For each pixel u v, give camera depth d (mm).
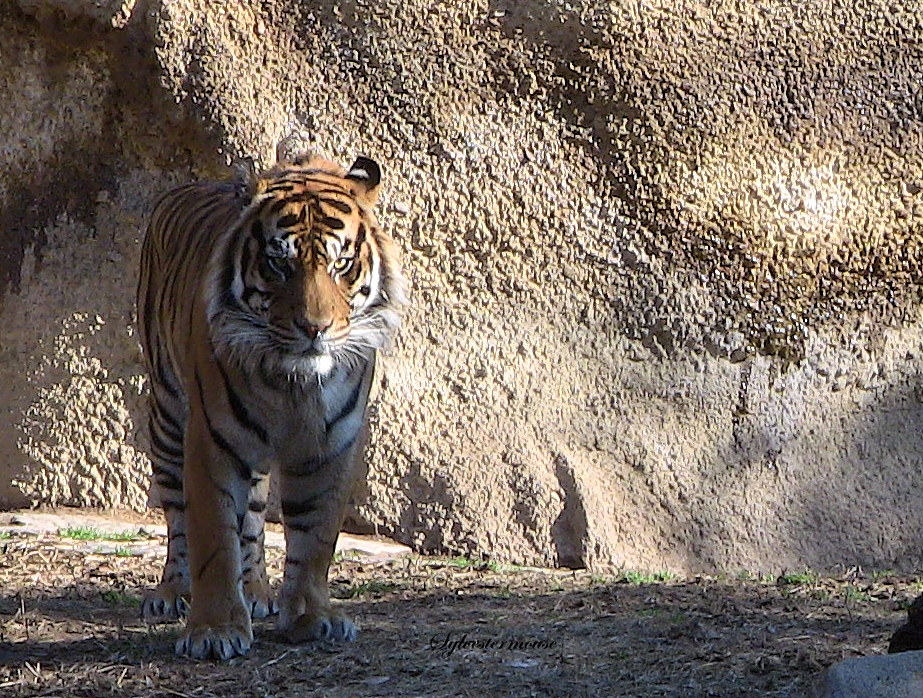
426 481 13430
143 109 13914
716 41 13906
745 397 13984
